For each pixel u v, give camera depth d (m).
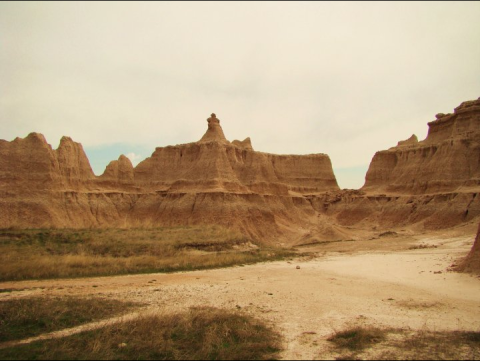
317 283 26.66
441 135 101.75
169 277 29.25
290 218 94.50
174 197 86.25
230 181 87.00
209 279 28.45
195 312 17.91
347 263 37.09
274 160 129.50
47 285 25.50
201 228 54.84
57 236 38.69
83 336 14.89
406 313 18.66
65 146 81.62
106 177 91.12
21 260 30.64
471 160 86.00
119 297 22.12
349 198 113.31
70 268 30.34
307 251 51.09
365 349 13.50
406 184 101.38
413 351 13.18
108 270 30.83
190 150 97.81
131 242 39.25
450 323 16.88
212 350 13.69
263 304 20.67
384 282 26.75
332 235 71.56
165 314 17.45
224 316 17.25
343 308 19.72
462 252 40.91
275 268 34.25
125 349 13.72
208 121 102.56
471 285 24.52
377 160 123.25
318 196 123.31
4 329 15.98
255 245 48.78
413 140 128.62
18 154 71.62
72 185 79.75
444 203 77.75
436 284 25.38
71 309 18.67
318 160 135.75
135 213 87.19
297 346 13.99
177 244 40.75
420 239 58.16
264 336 15.01
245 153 100.62
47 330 16.08
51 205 70.69
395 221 88.31
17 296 21.81
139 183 96.94
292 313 18.80
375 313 18.72
